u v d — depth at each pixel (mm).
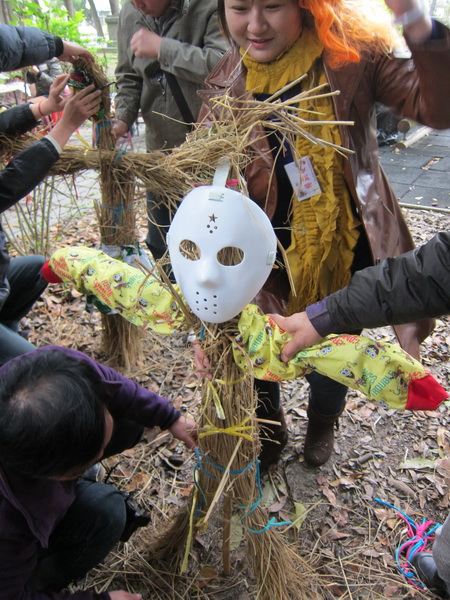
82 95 1850
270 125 1217
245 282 1131
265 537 1554
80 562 1544
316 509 1957
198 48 2145
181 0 2172
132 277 1364
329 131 1408
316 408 1959
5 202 1817
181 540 1736
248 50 1421
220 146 1261
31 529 1191
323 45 1378
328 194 1472
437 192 4883
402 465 2111
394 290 1049
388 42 1354
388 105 1461
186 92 2297
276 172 1502
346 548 1825
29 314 3078
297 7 1324
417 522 1896
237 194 1118
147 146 2619
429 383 1136
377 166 1567
